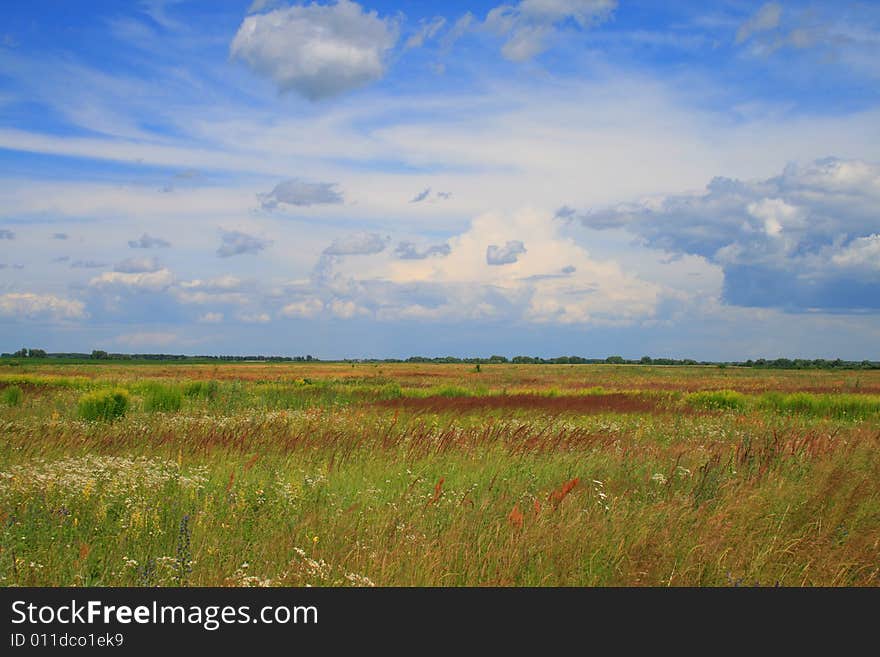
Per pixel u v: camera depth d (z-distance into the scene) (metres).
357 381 52.88
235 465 10.35
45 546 6.09
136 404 21.78
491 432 14.00
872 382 60.31
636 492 8.66
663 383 61.31
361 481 9.35
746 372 109.88
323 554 6.05
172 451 11.59
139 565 5.81
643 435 15.42
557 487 8.70
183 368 106.31
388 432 13.70
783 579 5.92
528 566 5.96
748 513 7.19
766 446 11.15
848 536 6.65
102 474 8.55
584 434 13.94
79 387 34.03
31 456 10.82
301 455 11.31
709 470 9.27
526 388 45.28
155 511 6.98
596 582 5.75
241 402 24.11
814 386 52.91
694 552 6.15
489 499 7.66
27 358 183.75
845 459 9.96
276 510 7.54
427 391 36.53
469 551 6.11
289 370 102.81
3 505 6.98
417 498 8.10
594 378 75.00
